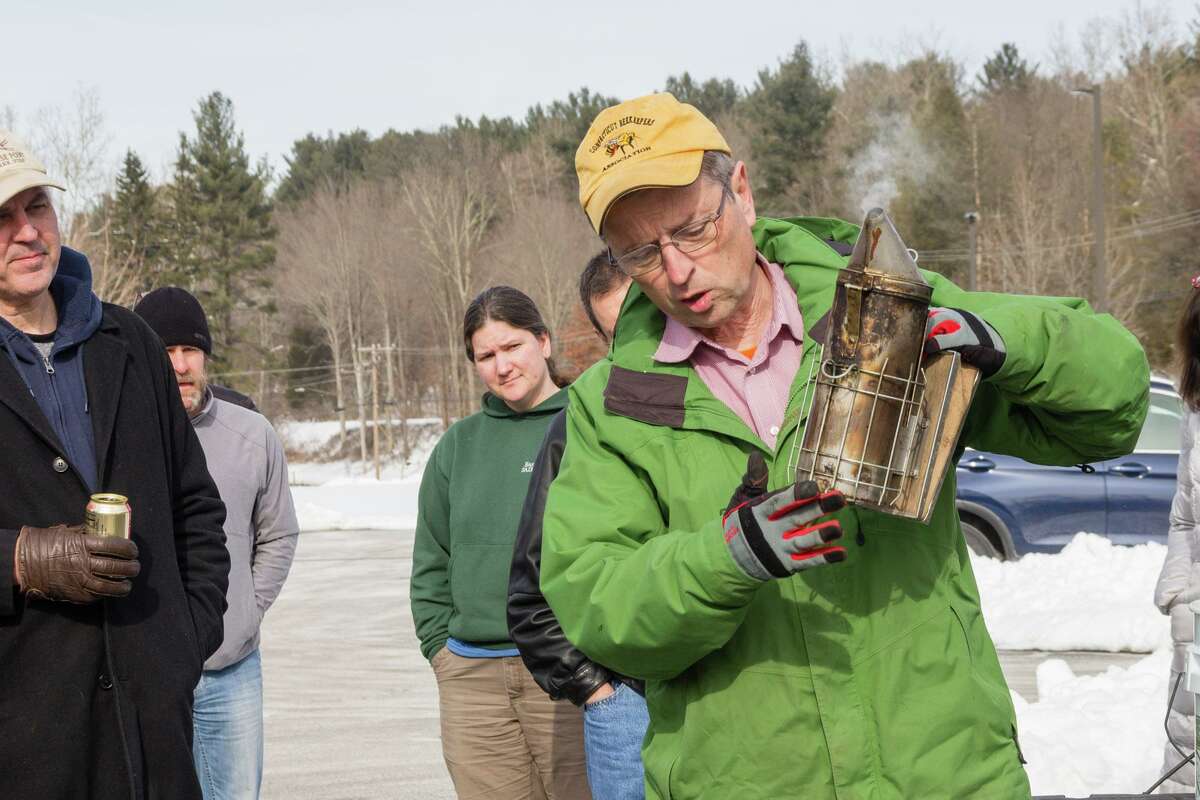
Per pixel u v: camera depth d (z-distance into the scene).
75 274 3.34
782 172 67.00
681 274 2.34
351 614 13.34
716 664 2.35
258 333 83.69
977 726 2.29
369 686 9.52
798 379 2.32
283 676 10.01
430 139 92.62
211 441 4.70
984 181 62.50
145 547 3.22
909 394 2.11
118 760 3.07
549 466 3.55
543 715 4.33
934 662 2.29
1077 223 59.81
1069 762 5.48
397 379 78.38
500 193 81.62
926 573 2.32
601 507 2.41
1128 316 51.22
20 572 2.91
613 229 2.37
